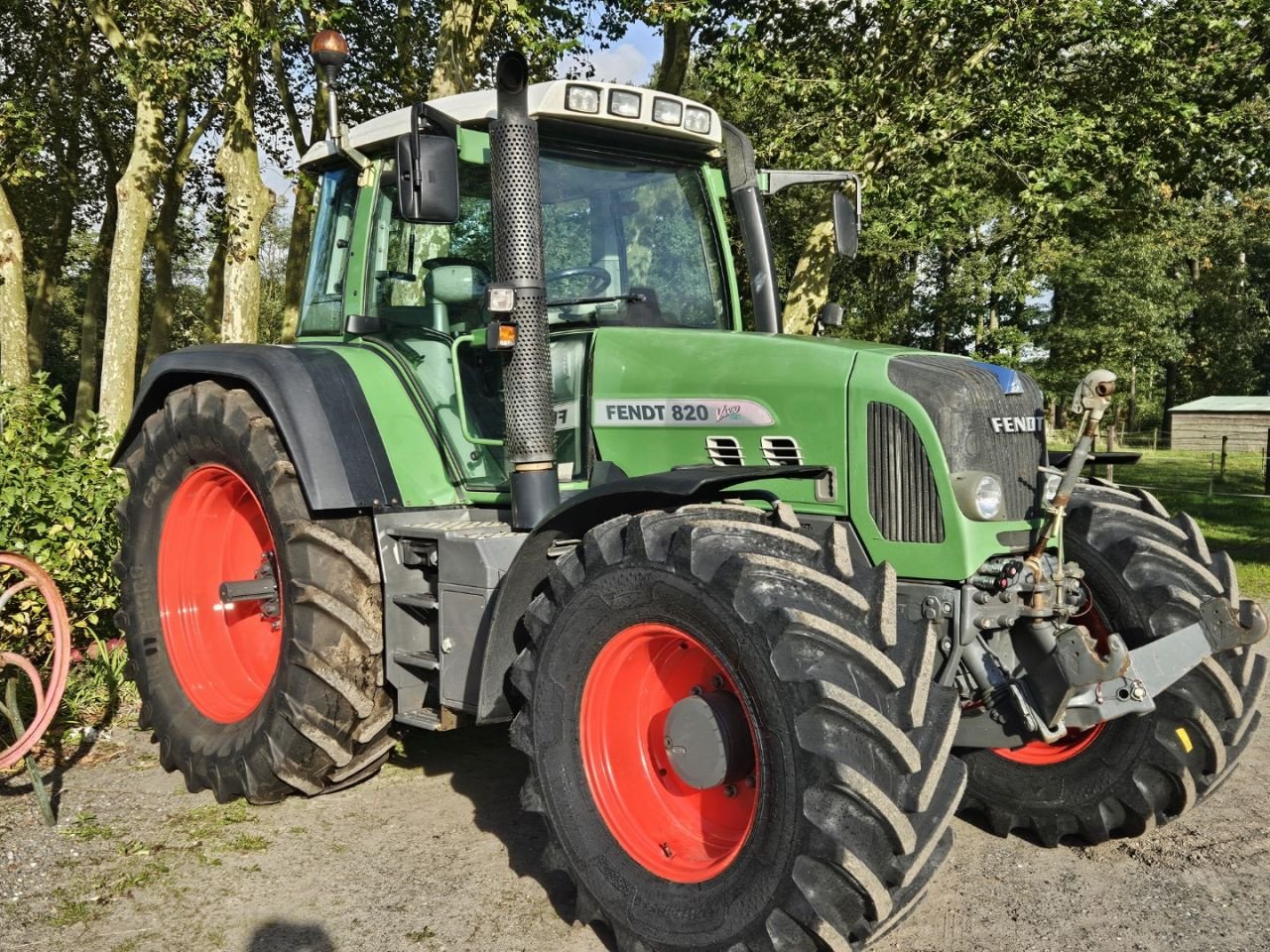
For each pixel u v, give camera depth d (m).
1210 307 42.81
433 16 14.58
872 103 10.18
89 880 3.32
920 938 2.99
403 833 3.72
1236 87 10.70
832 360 3.29
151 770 4.37
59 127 18.42
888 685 2.54
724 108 13.69
